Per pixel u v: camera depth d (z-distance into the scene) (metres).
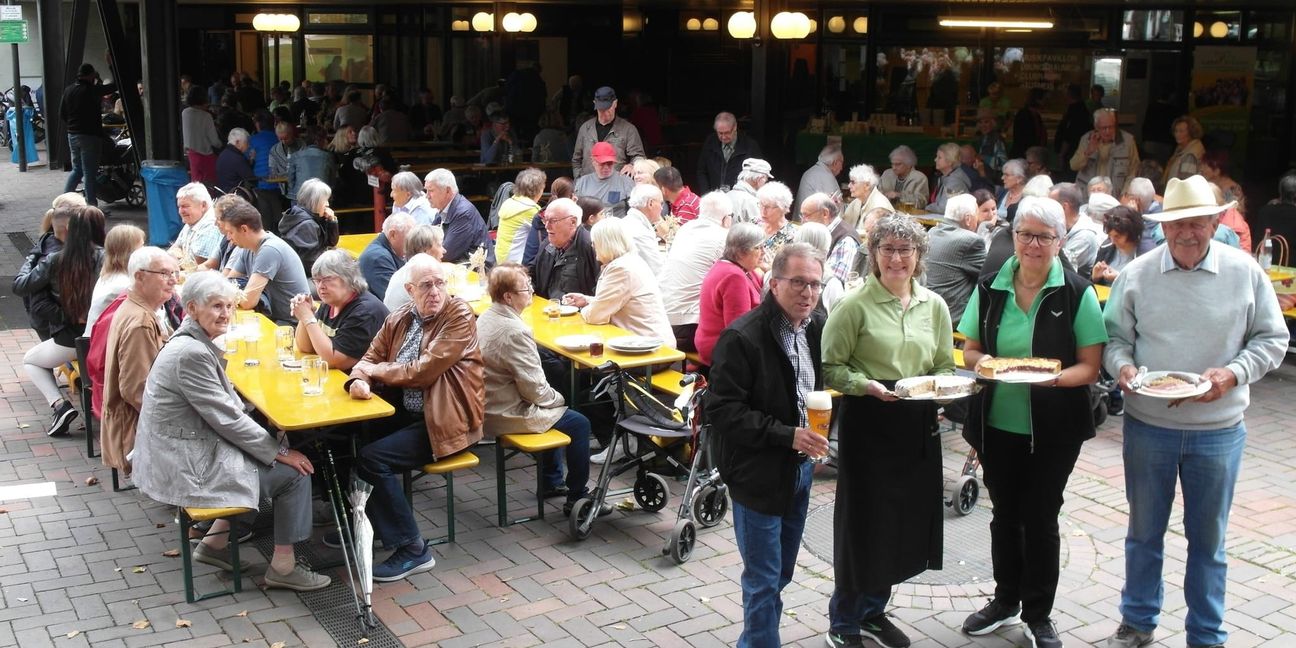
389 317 6.35
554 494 7.14
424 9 25.20
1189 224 4.79
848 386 4.76
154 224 14.68
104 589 5.88
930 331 4.95
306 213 9.54
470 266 9.55
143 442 5.61
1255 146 20.09
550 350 7.72
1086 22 19.70
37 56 30.86
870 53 20.41
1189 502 5.01
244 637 5.39
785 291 4.58
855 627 5.16
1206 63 19.64
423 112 22.81
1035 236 4.79
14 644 5.31
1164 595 5.75
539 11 24.16
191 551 6.20
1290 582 5.94
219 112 19.08
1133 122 19.23
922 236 4.84
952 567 6.14
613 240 7.64
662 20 23.94
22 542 6.43
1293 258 10.48
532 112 20.95
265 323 7.88
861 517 4.90
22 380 9.42
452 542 6.45
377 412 5.89
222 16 26.88
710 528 6.66
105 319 6.71
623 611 5.66
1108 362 4.98
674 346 7.74
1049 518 5.00
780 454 4.64
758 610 4.72
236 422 5.58
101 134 18.56
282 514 5.80
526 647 5.31
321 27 26.53
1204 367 4.88
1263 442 8.11
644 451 6.87
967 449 7.89
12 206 18.98
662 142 20.44
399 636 5.41
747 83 23.88
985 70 20.08
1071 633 5.40
